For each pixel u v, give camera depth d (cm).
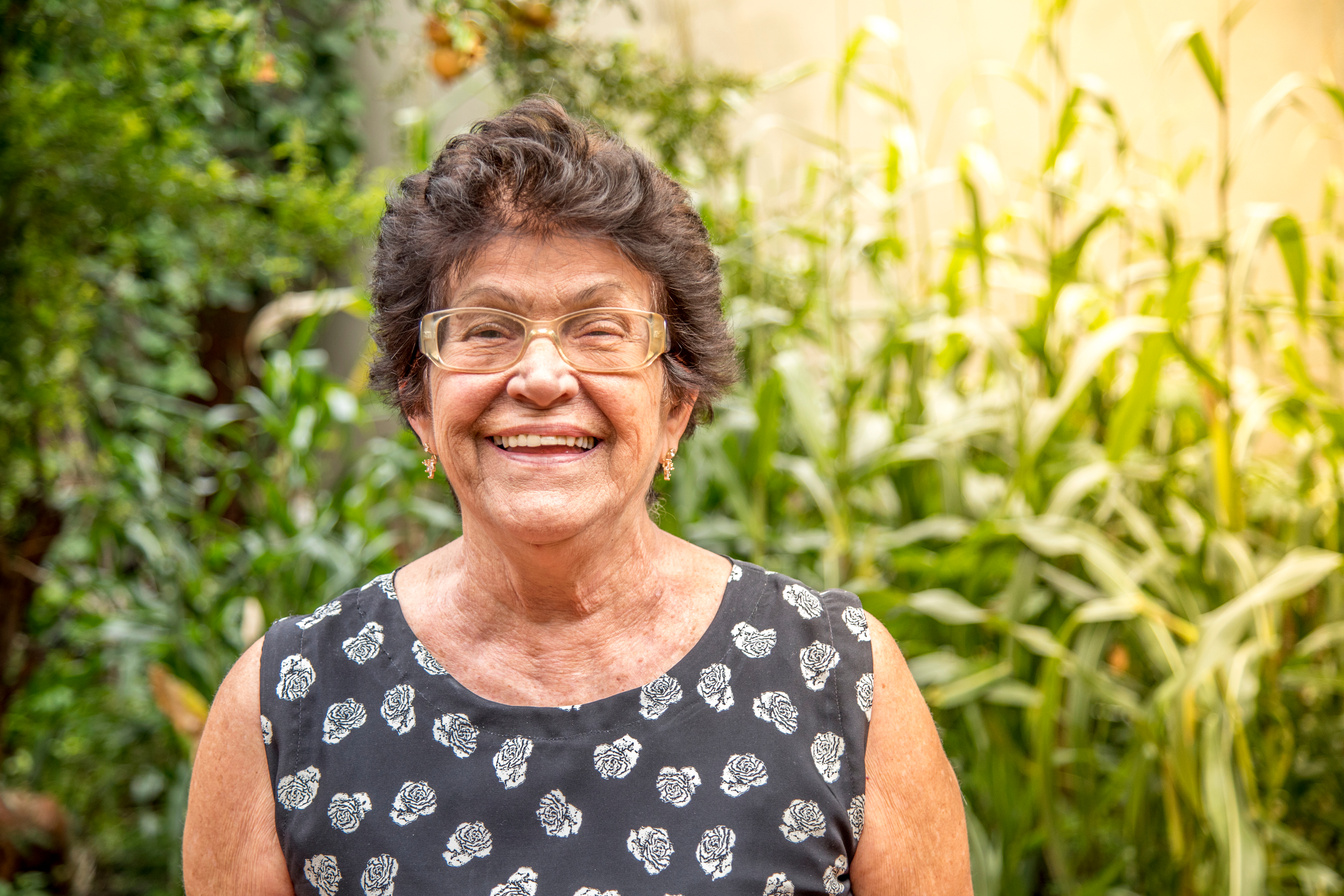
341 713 91
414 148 247
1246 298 188
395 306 93
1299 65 250
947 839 94
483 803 88
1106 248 271
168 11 216
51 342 226
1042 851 196
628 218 87
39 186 206
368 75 380
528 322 86
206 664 217
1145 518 185
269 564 216
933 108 295
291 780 90
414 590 97
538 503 85
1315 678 178
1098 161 272
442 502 264
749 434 211
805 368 193
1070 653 178
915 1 297
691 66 279
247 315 402
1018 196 281
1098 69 273
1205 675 153
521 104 92
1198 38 176
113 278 267
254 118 361
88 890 236
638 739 90
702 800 88
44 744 239
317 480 244
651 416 90
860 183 239
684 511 202
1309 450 197
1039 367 209
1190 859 172
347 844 88
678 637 94
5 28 204
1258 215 167
